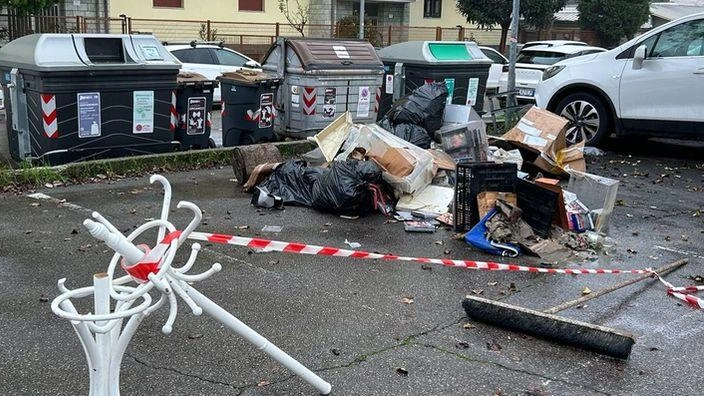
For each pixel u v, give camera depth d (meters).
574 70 11.47
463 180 6.54
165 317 4.48
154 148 9.24
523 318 4.44
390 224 6.92
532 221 6.44
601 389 3.84
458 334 4.46
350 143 7.96
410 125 9.32
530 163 9.01
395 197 7.36
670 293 5.30
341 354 4.12
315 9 28.56
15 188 7.60
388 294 5.09
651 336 4.57
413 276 5.48
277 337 4.31
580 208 6.79
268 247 4.50
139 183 8.21
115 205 7.17
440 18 34.09
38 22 20.67
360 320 4.62
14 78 8.36
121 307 2.69
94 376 2.62
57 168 7.98
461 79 11.85
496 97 12.94
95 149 8.70
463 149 8.41
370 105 11.04
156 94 9.07
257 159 8.18
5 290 4.84
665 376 4.02
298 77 10.40
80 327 2.50
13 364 3.84
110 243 2.53
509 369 4.03
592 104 11.34
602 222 6.91
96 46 8.79
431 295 5.11
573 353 4.25
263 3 26.73
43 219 6.56
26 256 5.54
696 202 8.41
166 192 2.77
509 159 8.59
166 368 3.87
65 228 6.30
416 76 11.61
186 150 9.77
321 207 7.23
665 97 10.57
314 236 6.45
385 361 4.07
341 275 5.43
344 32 27.67
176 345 4.12
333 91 10.55
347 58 10.67
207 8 25.23
